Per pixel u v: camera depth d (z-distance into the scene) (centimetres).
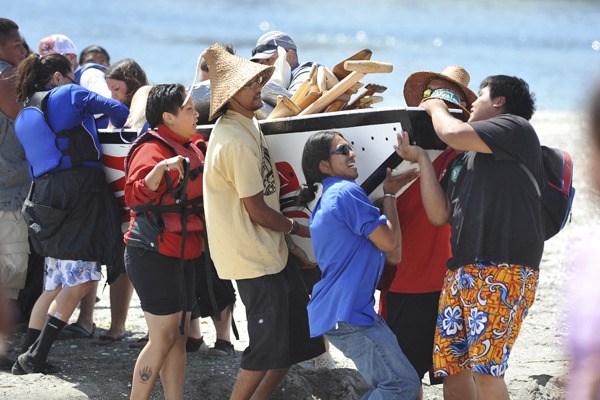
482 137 1673
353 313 1722
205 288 2189
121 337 2477
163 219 1867
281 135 1881
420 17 17812
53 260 2191
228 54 1850
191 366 2280
